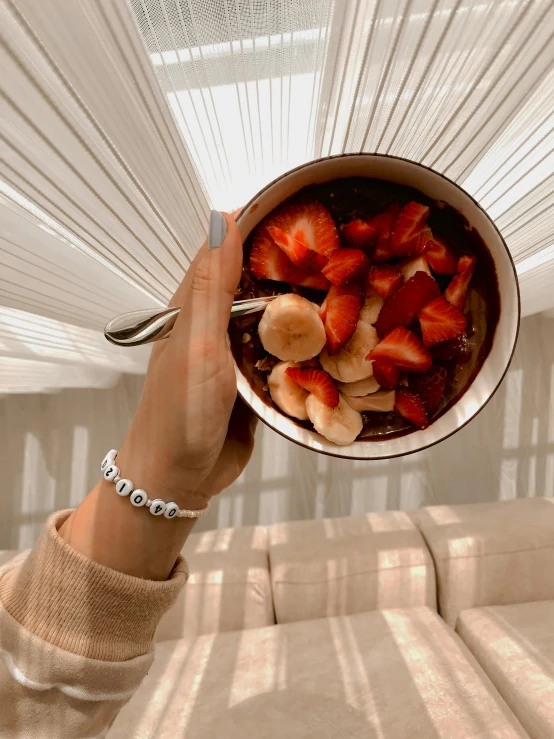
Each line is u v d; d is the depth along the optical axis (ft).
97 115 0.77
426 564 2.52
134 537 0.74
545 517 2.69
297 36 0.87
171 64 0.87
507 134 1.10
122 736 1.89
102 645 0.71
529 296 2.16
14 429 3.10
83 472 3.14
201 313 0.70
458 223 0.77
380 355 0.80
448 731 1.80
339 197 0.78
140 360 2.40
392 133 1.03
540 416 3.22
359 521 2.76
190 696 2.05
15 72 0.64
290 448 3.20
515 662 2.10
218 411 0.73
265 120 1.05
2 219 0.89
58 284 1.13
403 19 0.76
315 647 2.24
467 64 0.85
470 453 3.26
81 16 0.66
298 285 0.83
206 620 2.45
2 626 0.70
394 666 2.09
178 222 1.16
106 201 0.93
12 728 0.71
